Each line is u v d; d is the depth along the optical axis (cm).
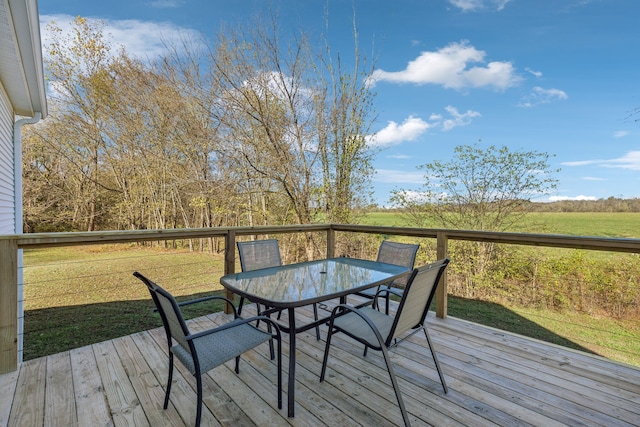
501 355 238
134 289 575
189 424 161
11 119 374
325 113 720
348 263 280
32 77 293
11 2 186
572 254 472
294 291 190
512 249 529
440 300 316
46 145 1013
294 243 781
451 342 261
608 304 440
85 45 922
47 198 1062
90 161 1071
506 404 179
